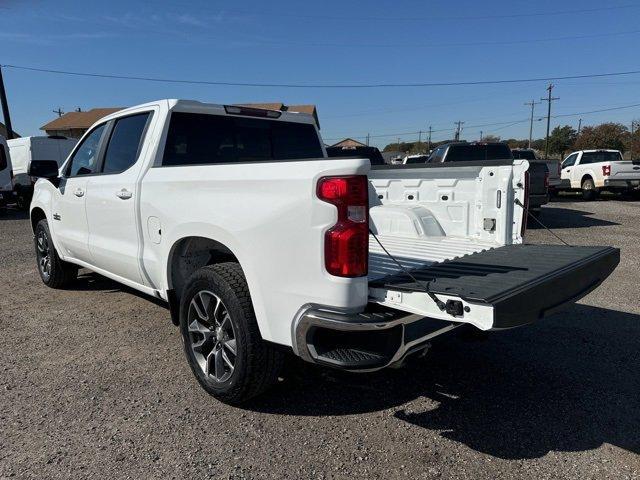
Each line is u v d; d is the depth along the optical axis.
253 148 4.66
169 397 3.54
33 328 4.91
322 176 2.65
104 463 2.79
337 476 2.70
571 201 20.44
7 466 2.76
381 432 3.12
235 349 3.20
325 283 2.67
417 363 4.12
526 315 2.50
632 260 8.24
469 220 4.29
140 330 4.84
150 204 3.85
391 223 4.61
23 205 17.92
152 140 4.09
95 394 3.58
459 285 2.62
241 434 3.08
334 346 2.83
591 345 4.51
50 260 6.09
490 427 3.17
